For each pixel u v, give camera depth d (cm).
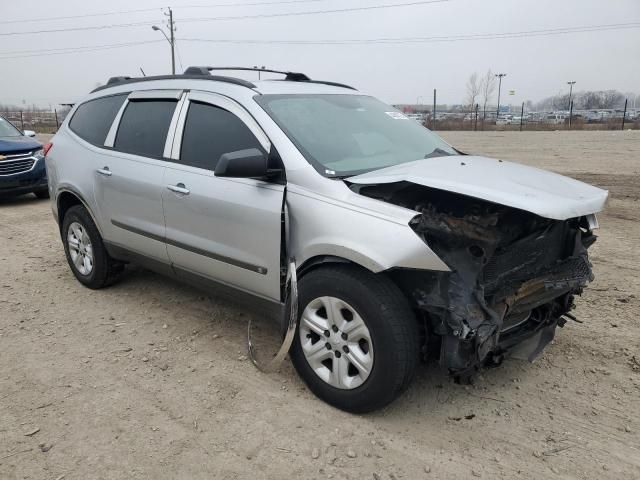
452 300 286
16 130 1098
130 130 456
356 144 375
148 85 459
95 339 421
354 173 338
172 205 401
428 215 305
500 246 312
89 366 381
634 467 281
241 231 357
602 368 374
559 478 274
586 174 1233
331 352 322
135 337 424
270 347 405
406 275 299
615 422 317
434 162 357
